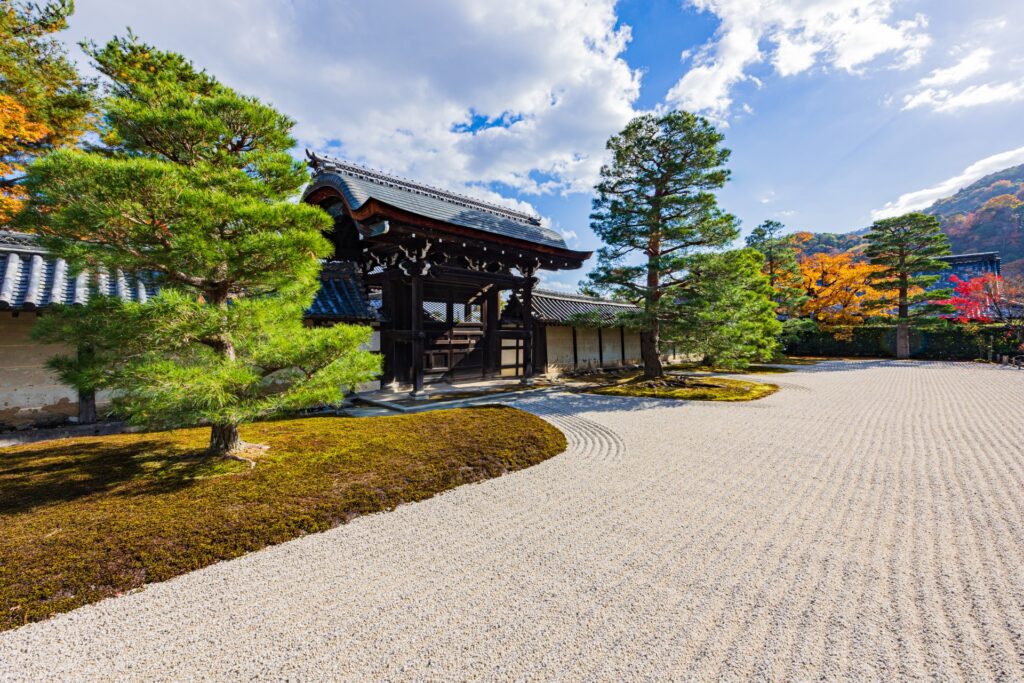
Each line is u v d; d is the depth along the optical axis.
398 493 4.52
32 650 2.27
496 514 4.20
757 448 6.52
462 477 5.11
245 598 2.80
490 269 12.61
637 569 3.21
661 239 13.27
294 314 5.31
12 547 3.09
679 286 13.12
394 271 11.24
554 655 2.30
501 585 2.99
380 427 7.14
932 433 7.41
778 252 26.48
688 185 13.10
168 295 3.88
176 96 4.80
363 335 4.88
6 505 3.81
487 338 14.28
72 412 7.39
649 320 12.91
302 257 4.49
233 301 4.57
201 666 2.20
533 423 7.60
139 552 3.14
